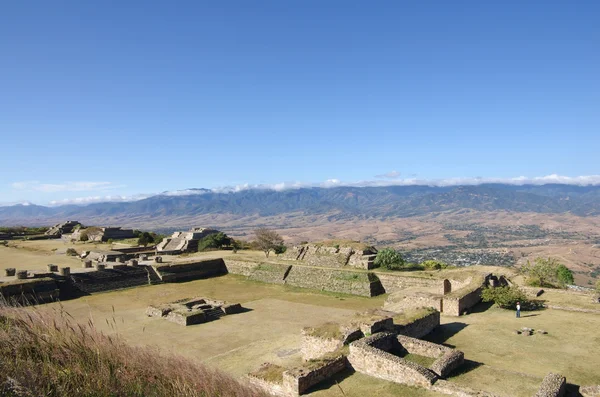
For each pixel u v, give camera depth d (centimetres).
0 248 8238
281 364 2616
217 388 1003
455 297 3391
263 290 5509
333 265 6012
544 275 4456
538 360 2339
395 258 5562
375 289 5091
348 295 5069
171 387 933
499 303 3512
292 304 4631
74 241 9438
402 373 1989
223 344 3203
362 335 2464
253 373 2219
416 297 3622
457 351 2219
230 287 5747
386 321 2522
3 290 4494
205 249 8262
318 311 4269
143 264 6431
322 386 2025
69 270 5362
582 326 2936
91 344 979
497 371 2097
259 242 7469
